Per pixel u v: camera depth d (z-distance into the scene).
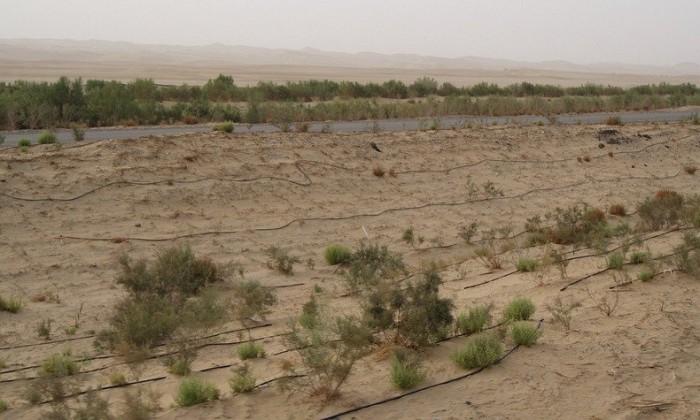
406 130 28.16
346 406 6.87
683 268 11.46
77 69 116.31
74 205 17.77
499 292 12.13
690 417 6.61
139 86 46.44
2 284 14.05
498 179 25.16
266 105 34.44
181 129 27.30
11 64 126.88
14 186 17.67
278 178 21.41
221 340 10.29
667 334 8.68
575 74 178.50
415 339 8.43
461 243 19.25
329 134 25.16
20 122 27.61
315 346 7.65
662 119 38.19
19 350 10.27
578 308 9.97
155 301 11.09
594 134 30.39
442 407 6.82
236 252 17.27
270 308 12.56
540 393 7.11
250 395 7.30
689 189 27.25
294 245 18.25
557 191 25.19
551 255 13.98
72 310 12.66
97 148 20.34
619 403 6.88
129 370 8.77
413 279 14.20
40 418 6.82
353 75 127.94
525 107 41.06
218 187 20.08
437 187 23.61
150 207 18.53
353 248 18.19
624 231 16.36
